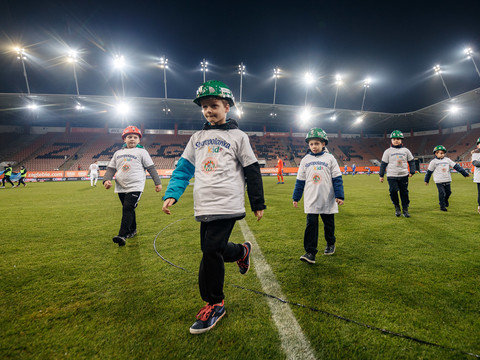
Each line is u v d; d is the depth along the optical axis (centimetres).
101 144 3225
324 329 133
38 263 235
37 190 1099
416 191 845
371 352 116
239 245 176
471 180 1235
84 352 118
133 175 319
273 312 150
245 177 162
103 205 625
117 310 154
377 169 3150
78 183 1703
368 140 4131
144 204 646
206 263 142
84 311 153
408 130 4147
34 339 127
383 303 157
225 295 172
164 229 373
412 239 303
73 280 197
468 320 139
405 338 125
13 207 592
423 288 177
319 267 220
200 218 145
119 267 224
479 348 117
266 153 3503
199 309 154
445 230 342
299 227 377
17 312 152
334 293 172
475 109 3042
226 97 155
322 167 247
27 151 2923
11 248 281
